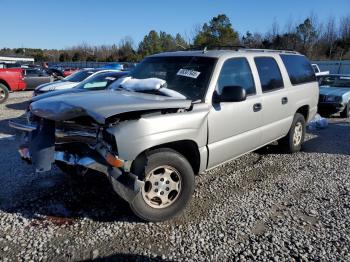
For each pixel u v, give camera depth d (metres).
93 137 3.49
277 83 5.61
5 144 6.90
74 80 12.11
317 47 48.25
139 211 3.61
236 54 4.78
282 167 5.73
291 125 6.16
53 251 3.22
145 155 3.54
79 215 3.88
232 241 3.44
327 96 11.43
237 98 4.07
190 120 3.81
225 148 4.39
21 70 17.39
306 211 4.12
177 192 3.81
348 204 4.33
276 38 46.97
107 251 3.24
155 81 4.21
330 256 3.21
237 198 4.45
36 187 4.60
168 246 3.33
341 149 7.00
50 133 3.63
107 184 3.67
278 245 3.38
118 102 3.50
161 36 64.19
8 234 3.48
